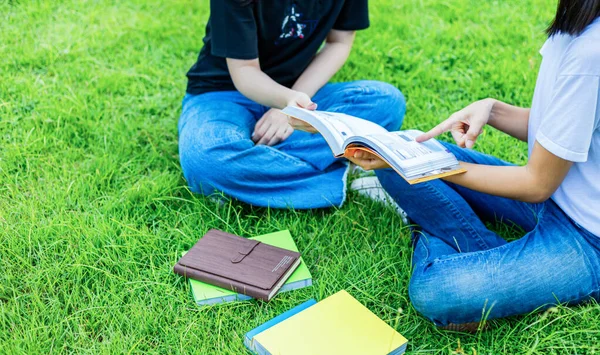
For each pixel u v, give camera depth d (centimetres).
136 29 350
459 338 181
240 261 199
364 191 239
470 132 187
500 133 270
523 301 175
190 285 196
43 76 306
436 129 186
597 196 173
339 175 236
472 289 173
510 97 303
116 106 288
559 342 175
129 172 248
